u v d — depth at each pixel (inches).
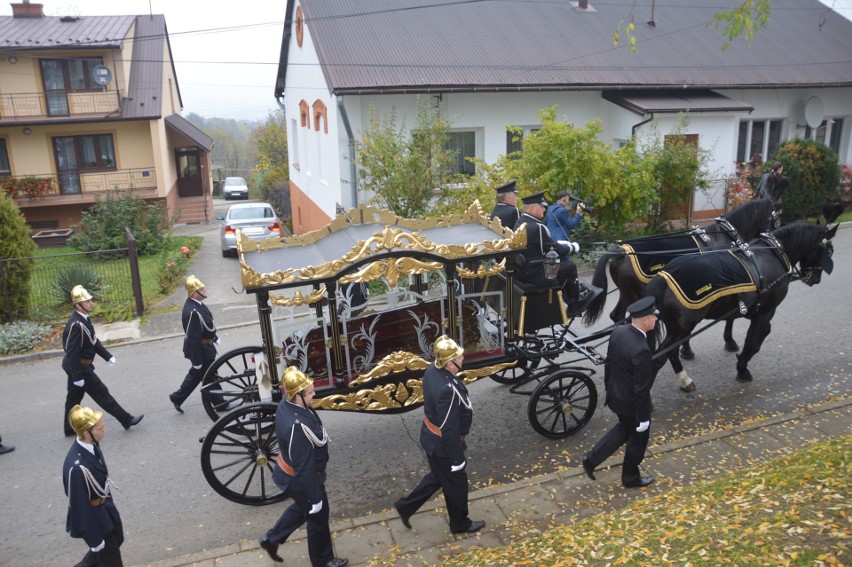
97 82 1029.2
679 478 255.8
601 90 668.7
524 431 305.0
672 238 339.0
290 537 235.6
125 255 645.3
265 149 1732.3
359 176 581.9
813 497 199.0
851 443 235.6
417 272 248.1
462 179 569.9
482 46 676.7
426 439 222.5
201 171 1304.1
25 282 511.8
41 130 1038.4
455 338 263.4
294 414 206.7
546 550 203.2
